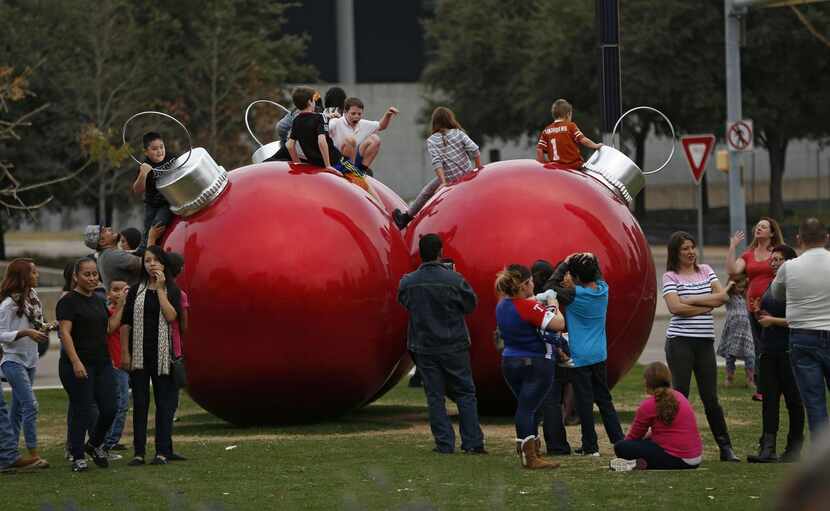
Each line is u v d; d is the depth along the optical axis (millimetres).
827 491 5949
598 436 28734
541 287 27047
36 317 25469
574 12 116500
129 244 30031
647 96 112438
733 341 37344
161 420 25453
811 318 23359
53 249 137500
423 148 164625
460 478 22906
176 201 28953
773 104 114250
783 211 126875
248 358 28703
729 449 24875
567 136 32438
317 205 29062
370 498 20859
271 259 28312
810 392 23359
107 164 93938
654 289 31281
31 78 95688
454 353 26391
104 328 24922
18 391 25438
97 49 94875
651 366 23719
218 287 28328
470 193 30469
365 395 30484
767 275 31078
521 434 24078
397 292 29516
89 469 24953
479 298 29531
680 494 20828
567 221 29703
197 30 107625
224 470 24312
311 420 31188
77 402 24672
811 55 113250
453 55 135250
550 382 24219
